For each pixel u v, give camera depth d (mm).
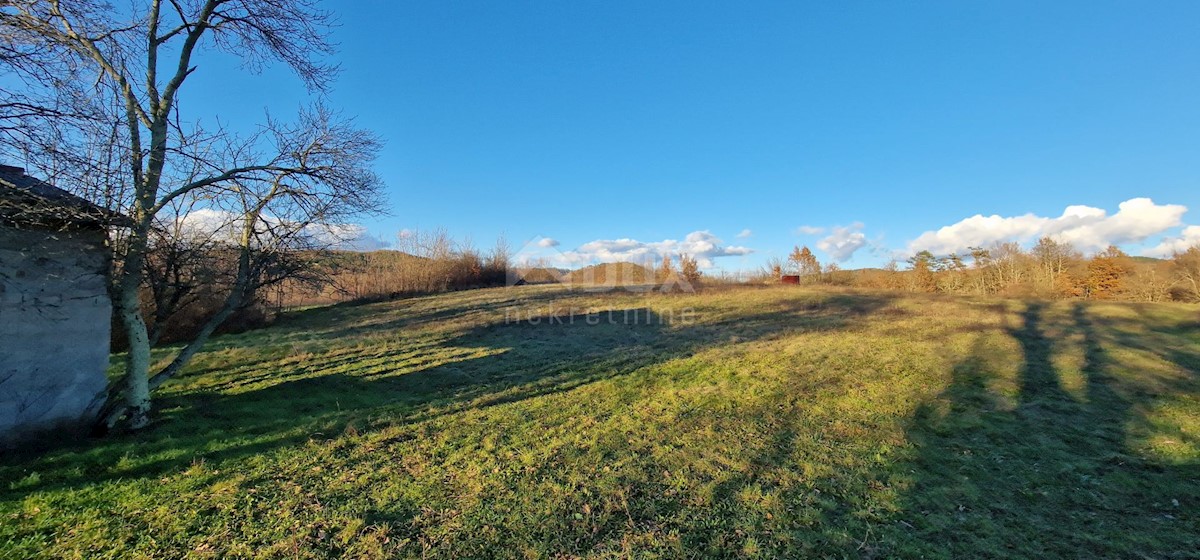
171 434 5629
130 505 3941
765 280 33781
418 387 8609
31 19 4762
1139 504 4078
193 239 6074
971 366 8859
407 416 6746
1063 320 13805
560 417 6695
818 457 5129
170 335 13656
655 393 7930
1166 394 6945
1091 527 3719
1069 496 4230
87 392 5766
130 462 4738
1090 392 7195
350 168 6617
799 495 4262
